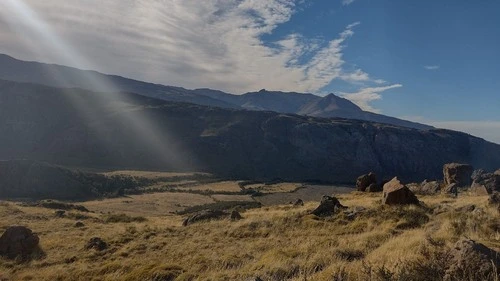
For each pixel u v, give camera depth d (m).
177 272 13.92
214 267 13.92
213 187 155.12
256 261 13.86
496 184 38.56
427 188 45.19
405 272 5.74
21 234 20.80
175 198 118.50
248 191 146.88
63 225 31.73
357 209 23.50
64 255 19.75
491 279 4.92
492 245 7.08
